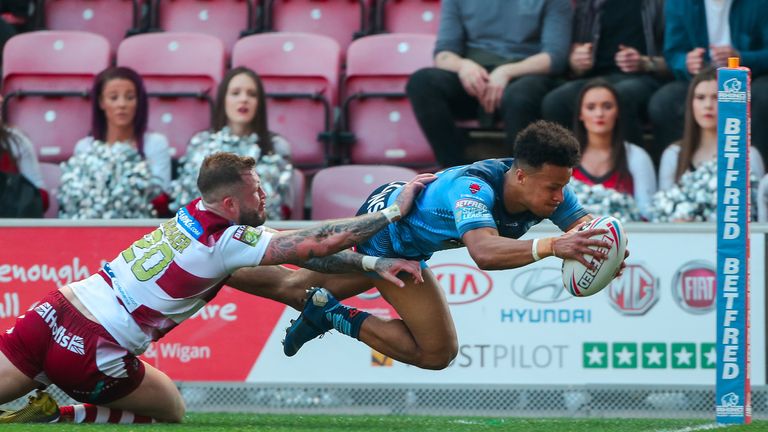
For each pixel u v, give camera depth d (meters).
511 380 18.42
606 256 12.66
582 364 18.39
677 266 18.41
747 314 14.69
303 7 27.78
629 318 18.39
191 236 14.13
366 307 18.58
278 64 25.84
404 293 15.09
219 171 14.14
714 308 18.39
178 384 18.66
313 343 18.58
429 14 27.45
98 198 21.42
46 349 14.34
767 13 22.97
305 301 15.90
